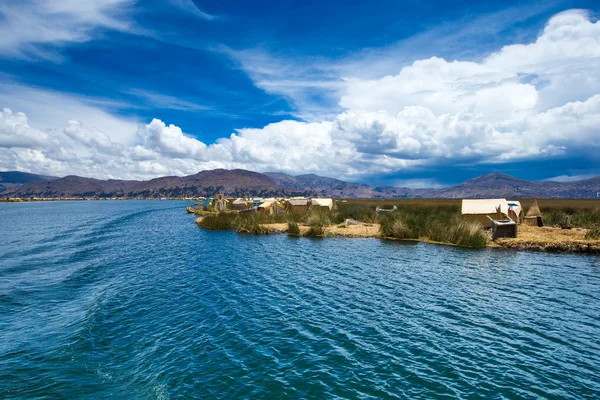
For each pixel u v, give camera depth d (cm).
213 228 4416
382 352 1051
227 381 889
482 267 2117
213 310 1405
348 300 1519
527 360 1003
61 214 8738
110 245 3219
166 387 855
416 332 1191
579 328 1220
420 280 1831
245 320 1299
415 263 2238
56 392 827
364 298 1545
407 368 957
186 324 1263
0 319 1315
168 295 1606
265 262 2303
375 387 865
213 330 1210
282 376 916
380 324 1258
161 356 1023
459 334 1173
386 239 3275
